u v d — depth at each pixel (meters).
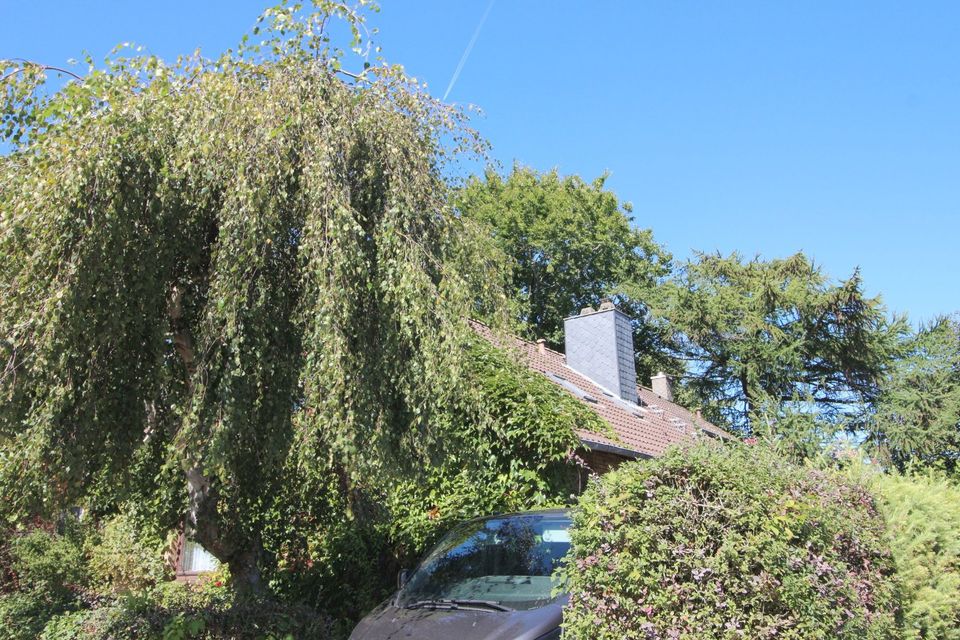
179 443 5.01
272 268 5.86
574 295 29.61
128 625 6.62
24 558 10.65
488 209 28.08
